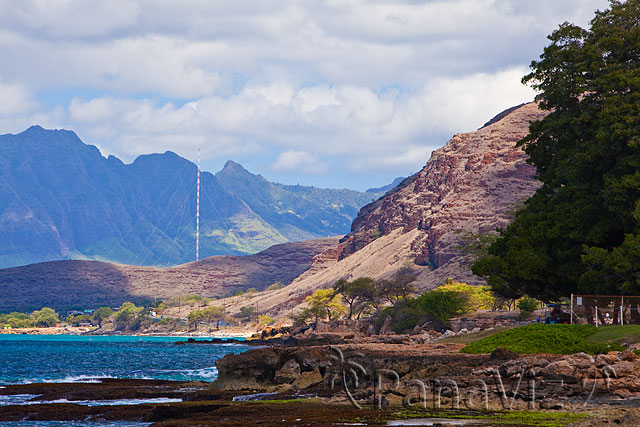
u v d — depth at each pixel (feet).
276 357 198.49
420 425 106.93
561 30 246.47
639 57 234.58
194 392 179.73
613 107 216.74
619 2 248.11
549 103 246.47
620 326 166.40
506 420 109.09
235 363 199.11
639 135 210.18
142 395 183.42
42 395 182.50
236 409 136.56
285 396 162.91
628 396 123.54
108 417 145.69
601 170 226.99
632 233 212.43
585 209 220.02
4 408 155.33
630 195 210.79
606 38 231.30
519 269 227.61
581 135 234.58
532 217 240.12
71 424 139.95
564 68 242.37
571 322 188.85
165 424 120.67
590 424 98.53
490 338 173.37
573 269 222.07
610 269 204.03
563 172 232.12
